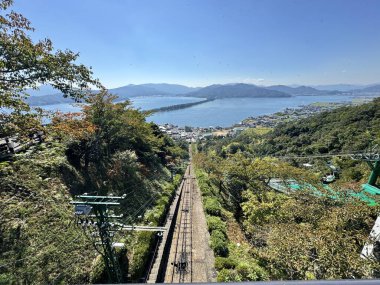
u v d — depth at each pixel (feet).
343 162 108.68
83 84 26.66
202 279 38.96
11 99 20.86
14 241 27.86
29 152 41.42
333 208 39.55
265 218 47.60
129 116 68.74
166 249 47.91
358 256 26.22
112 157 61.05
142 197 59.47
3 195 32.04
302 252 28.40
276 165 74.69
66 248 31.71
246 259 43.50
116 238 38.99
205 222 60.54
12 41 21.49
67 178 43.98
